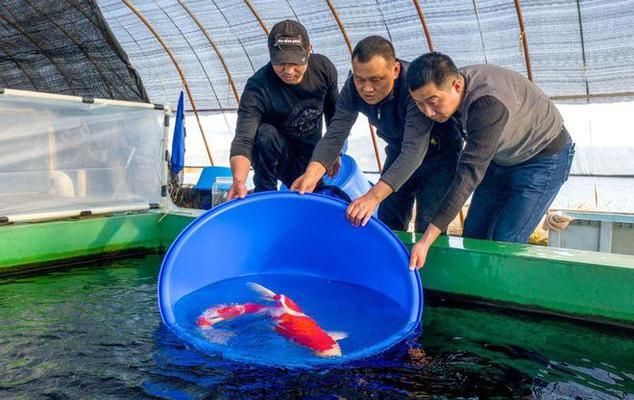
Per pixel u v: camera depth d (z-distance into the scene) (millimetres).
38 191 3184
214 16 6266
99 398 1522
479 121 1961
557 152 2357
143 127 3602
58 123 3230
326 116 3182
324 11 5586
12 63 6125
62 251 3176
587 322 2146
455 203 1999
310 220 2482
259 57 6645
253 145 2986
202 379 1627
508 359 1837
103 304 2367
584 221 3867
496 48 5125
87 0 4629
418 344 1952
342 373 1668
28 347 1871
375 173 6844
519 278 2279
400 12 5184
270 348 1812
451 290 2459
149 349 1843
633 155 5219
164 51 7273
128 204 3545
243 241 2480
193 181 8141
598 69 4836
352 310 2207
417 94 1912
